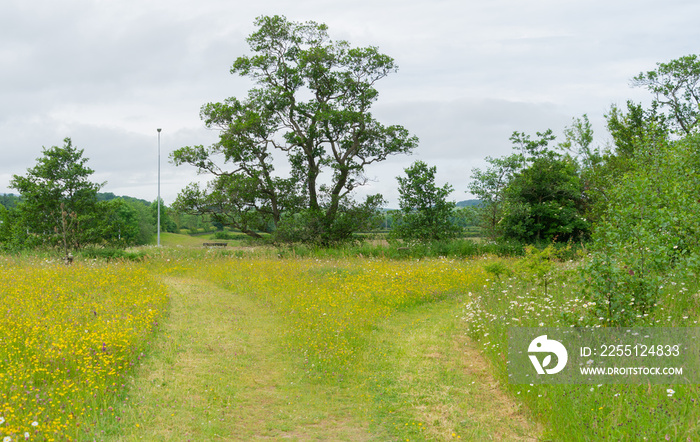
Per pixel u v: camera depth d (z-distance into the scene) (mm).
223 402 6914
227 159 30453
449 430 6062
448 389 7328
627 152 26547
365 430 6227
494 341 8859
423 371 8180
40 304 10688
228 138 29703
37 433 5324
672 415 5297
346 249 26781
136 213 64188
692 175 12477
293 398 7266
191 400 6848
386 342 10000
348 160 31578
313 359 8859
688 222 10211
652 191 11414
